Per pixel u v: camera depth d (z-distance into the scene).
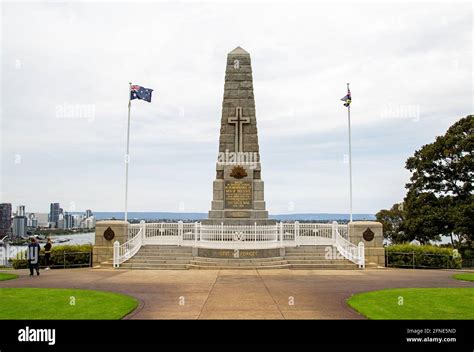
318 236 29.30
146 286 18.42
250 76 33.44
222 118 33.16
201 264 25.55
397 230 47.69
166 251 27.56
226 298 15.69
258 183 32.53
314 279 20.72
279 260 26.23
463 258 40.75
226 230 27.66
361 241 27.61
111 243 27.52
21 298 15.08
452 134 44.28
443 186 44.56
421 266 27.84
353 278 21.16
